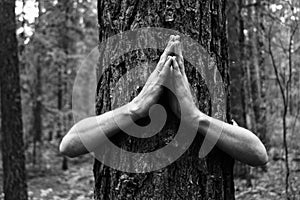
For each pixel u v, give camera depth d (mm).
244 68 8930
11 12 6691
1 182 10250
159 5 1799
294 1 6508
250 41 8719
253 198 6504
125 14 1843
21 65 12273
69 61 14383
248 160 1744
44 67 14828
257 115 9438
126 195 1777
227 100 1970
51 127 16938
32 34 9039
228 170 1894
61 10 9078
